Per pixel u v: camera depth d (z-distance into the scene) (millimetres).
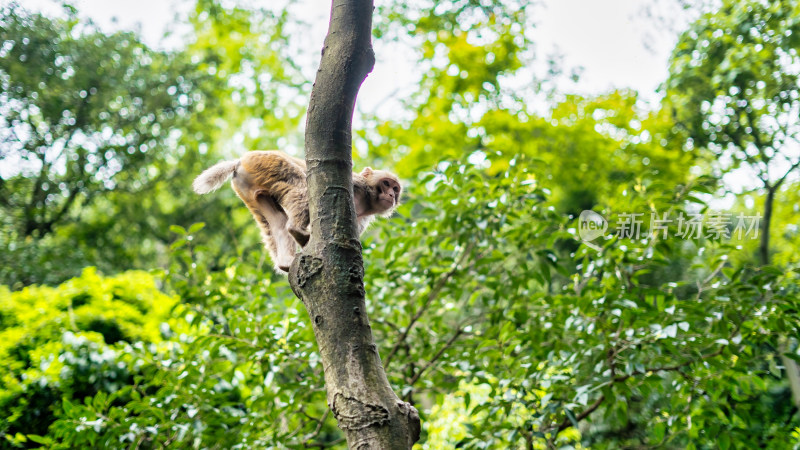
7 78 20000
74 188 22562
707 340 6672
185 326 9516
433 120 19547
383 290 8211
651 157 14586
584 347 6941
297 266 3805
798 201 12039
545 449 7680
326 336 3623
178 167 23953
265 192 5953
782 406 10000
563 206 16969
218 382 8180
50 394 8508
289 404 7402
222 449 7109
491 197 7770
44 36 20641
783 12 11359
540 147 18172
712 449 8469
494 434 7016
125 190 23312
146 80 23016
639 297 7176
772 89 11328
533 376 7102
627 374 6605
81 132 22297
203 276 8000
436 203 8031
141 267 23016
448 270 8008
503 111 18906
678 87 13039
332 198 3850
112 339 9664
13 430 8312
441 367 7707
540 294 7277
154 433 6801
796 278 6855
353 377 3504
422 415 8062
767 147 11320
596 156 16859
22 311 9664
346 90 3975
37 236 22328
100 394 6980
